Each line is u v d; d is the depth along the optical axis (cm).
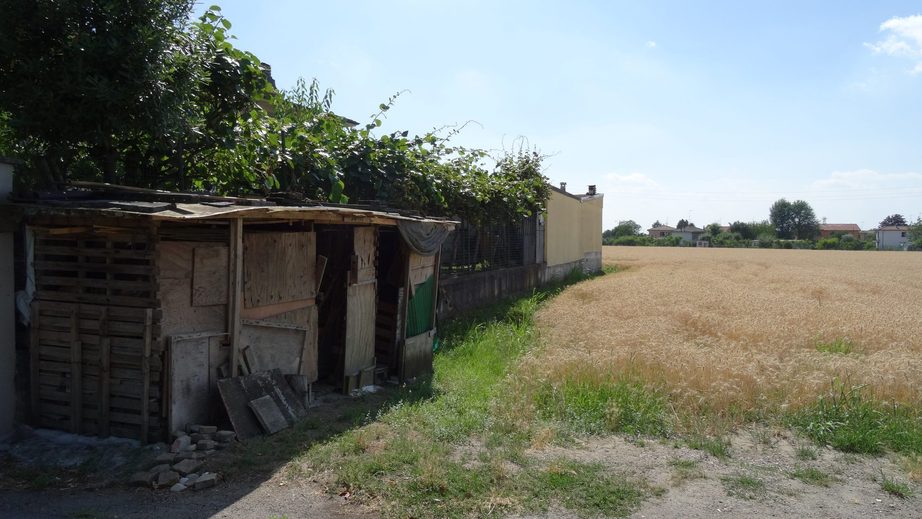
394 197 1220
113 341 599
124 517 462
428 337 1001
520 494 518
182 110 744
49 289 621
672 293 2066
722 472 594
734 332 1277
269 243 722
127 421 597
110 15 665
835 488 562
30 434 613
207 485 516
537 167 2084
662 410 759
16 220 596
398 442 614
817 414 743
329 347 913
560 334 1266
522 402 772
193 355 615
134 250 587
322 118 1172
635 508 506
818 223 11406
